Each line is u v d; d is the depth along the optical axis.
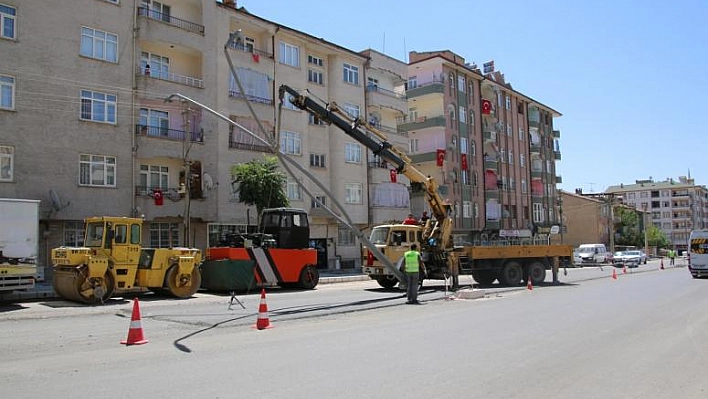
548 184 70.38
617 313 14.13
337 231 39.34
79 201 25.48
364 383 6.81
